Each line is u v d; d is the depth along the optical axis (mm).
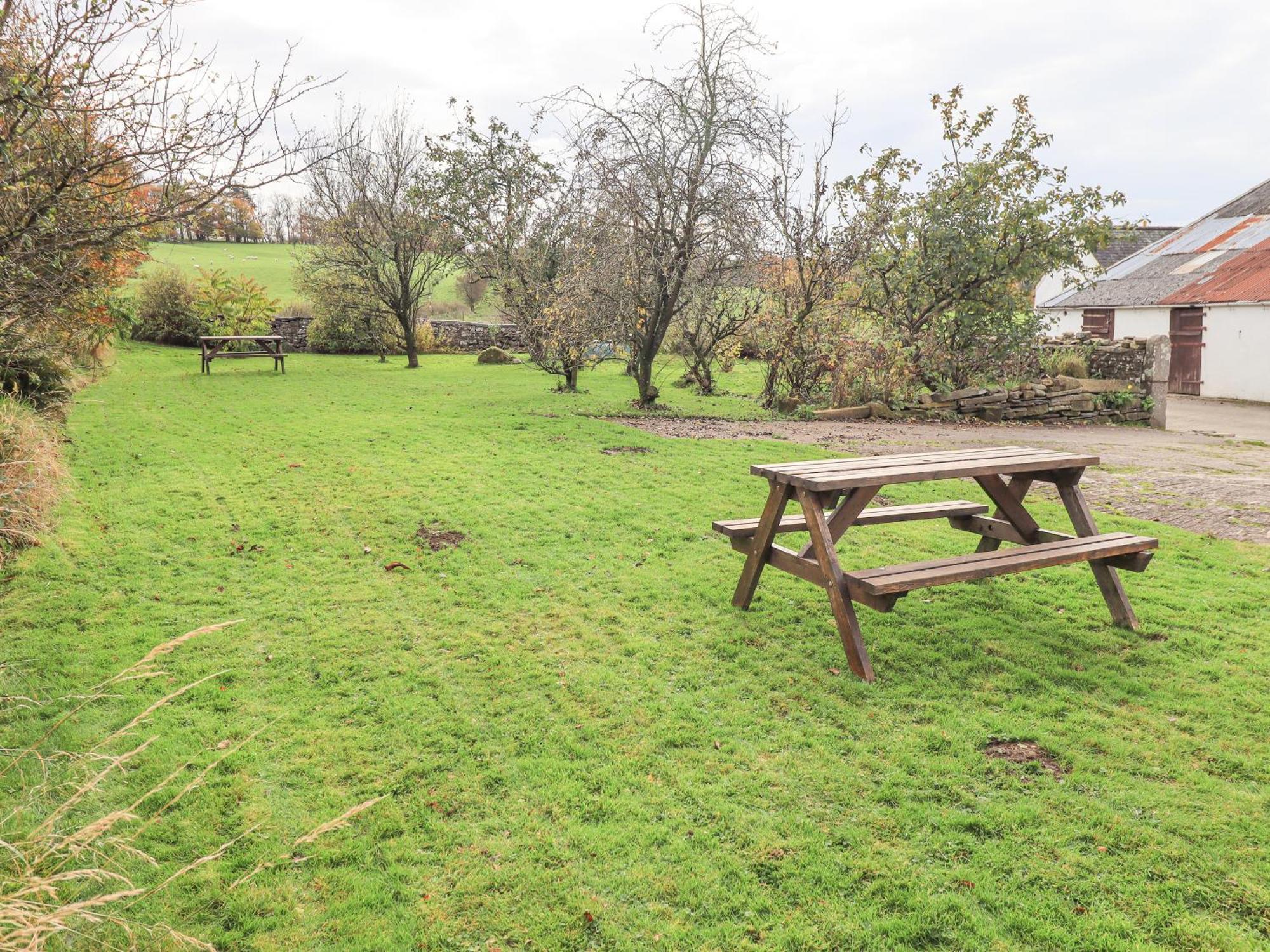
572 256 14992
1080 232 14969
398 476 8586
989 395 14922
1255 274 21641
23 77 2785
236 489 7992
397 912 2619
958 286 15523
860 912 2598
